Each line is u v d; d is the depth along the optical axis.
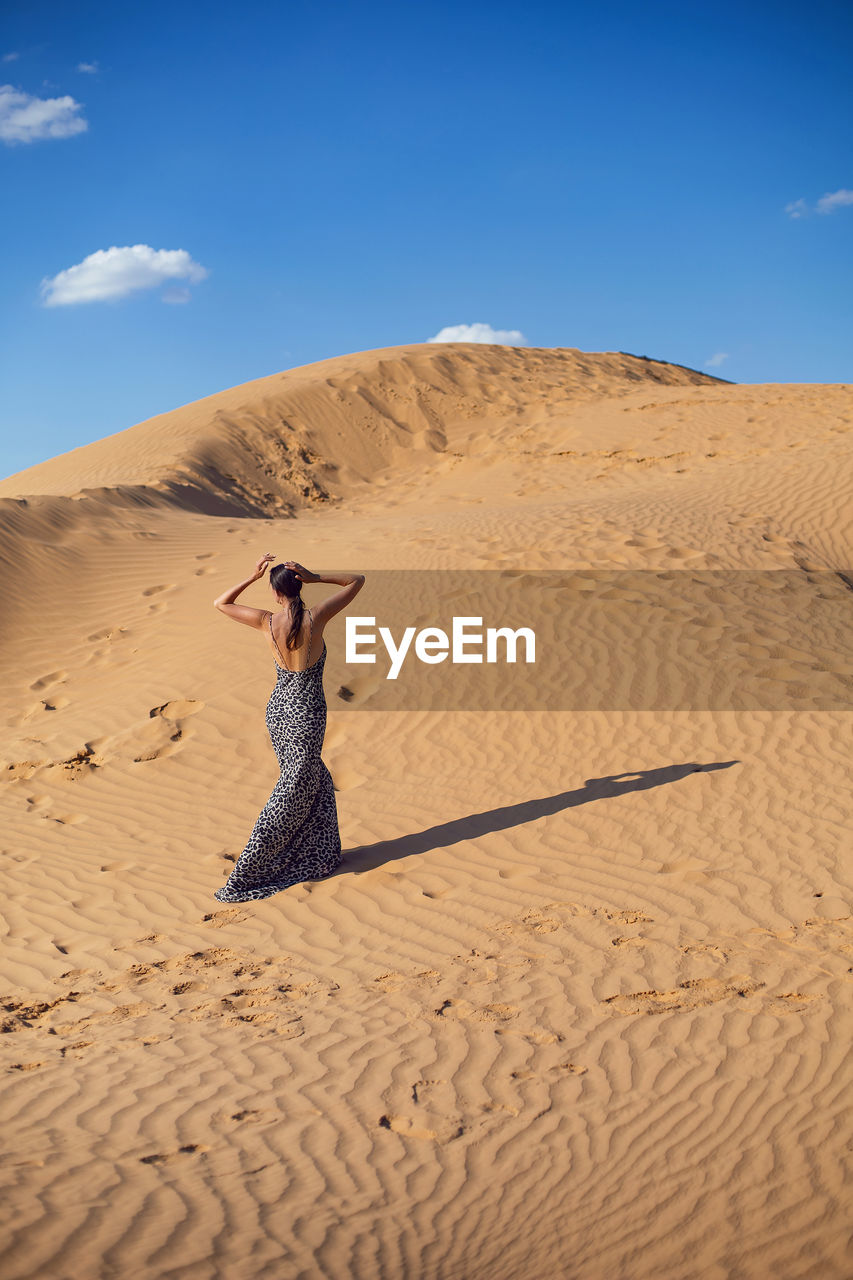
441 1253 2.99
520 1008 4.74
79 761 9.27
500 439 25.91
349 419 27.17
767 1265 2.88
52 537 14.74
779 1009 4.44
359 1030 4.64
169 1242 2.93
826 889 5.70
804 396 24.53
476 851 6.88
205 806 8.25
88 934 6.26
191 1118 3.83
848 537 14.12
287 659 6.69
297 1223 3.10
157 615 12.55
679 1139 3.54
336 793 8.11
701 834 6.70
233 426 26.16
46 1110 3.90
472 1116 3.81
